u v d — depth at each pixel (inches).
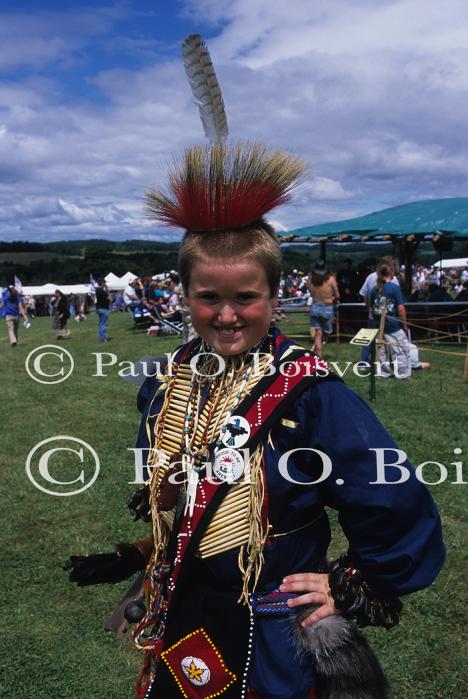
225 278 48.3
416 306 493.0
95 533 154.4
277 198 48.9
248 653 49.2
